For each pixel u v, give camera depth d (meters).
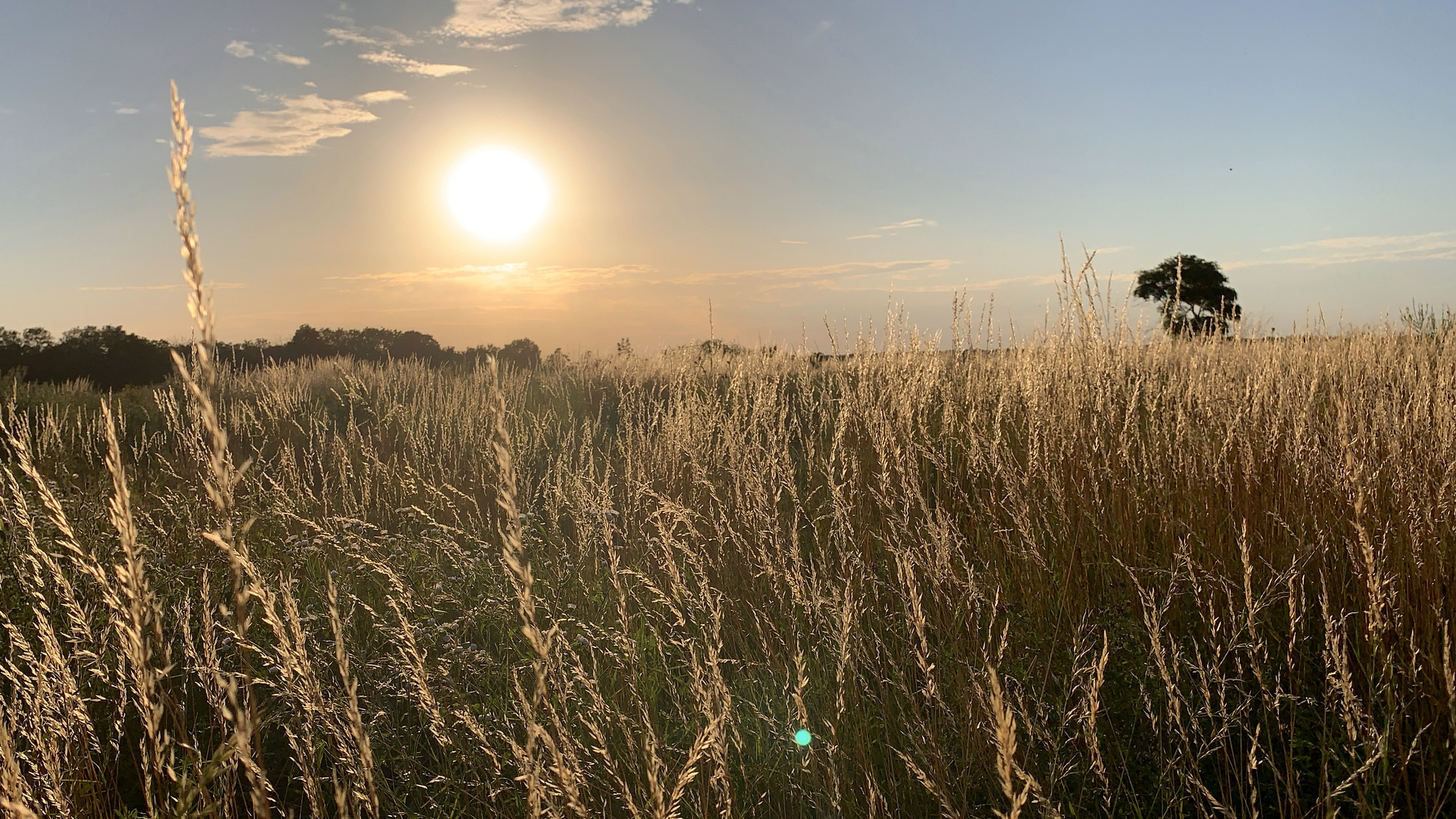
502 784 2.65
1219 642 3.12
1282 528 3.69
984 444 5.03
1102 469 4.40
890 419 5.75
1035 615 3.59
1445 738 2.53
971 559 4.17
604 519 3.68
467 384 11.35
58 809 2.25
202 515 4.73
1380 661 2.75
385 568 3.42
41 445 6.37
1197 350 6.53
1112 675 3.12
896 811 2.62
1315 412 4.51
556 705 2.95
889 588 3.82
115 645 2.99
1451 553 3.14
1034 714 2.79
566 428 8.95
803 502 5.16
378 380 12.83
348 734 2.56
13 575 3.73
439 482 6.66
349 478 6.88
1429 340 7.48
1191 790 2.42
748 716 3.20
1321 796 2.36
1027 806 2.54
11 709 2.51
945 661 3.27
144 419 9.91
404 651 2.85
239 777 2.80
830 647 3.20
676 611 3.19
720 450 5.63
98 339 21.77
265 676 3.13
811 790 2.66
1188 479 4.14
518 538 1.67
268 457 7.89
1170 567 3.54
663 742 2.81
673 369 11.19
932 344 6.83
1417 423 4.12
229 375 13.05
